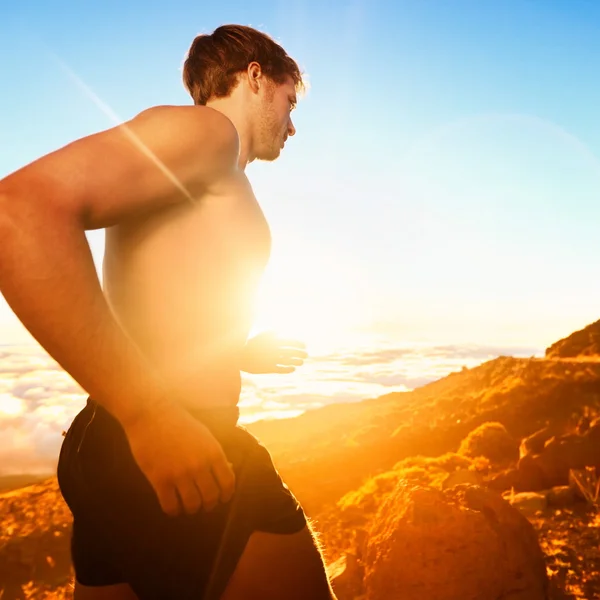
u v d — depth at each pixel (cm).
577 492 604
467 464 931
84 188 112
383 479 752
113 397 109
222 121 137
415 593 338
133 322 141
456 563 341
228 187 142
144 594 139
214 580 137
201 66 172
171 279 140
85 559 150
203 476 116
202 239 141
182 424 114
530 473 695
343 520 614
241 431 149
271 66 172
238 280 146
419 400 2773
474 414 1625
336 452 1409
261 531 142
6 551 786
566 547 466
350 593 392
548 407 1549
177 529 135
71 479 146
